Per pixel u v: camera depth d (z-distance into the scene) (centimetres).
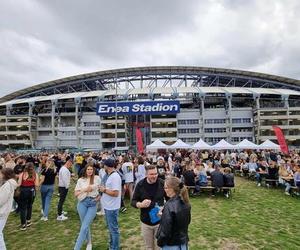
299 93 10425
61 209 1105
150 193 572
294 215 1229
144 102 7738
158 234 414
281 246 827
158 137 9938
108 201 704
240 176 2842
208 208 1367
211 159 2984
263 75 11956
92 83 12588
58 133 10362
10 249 795
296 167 1798
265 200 1589
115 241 706
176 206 415
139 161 1514
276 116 9444
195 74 11988
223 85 12775
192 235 923
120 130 9875
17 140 10488
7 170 615
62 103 10688
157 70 11950
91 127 10219
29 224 1007
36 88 12538
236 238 895
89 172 732
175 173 1966
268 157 3056
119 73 11981
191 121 10019
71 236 902
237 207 1392
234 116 9975
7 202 598
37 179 995
